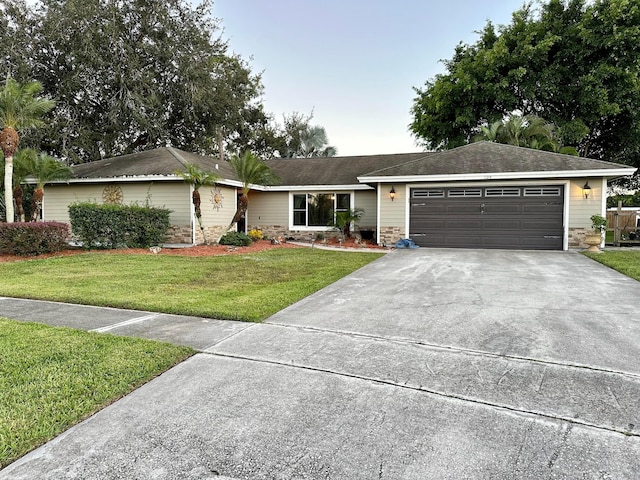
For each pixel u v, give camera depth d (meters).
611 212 18.36
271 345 3.87
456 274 7.91
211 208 14.05
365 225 15.98
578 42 18.69
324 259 10.39
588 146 21.89
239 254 11.58
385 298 5.90
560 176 11.80
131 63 19.52
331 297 6.01
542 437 2.34
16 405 2.66
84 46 18.84
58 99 19.83
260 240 15.52
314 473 2.04
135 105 19.86
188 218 13.23
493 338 4.04
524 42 19.06
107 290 6.38
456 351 3.70
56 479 1.99
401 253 11.73
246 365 3.39
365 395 2.86
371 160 18.36
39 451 2.22
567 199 12.09
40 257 10.43
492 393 2.88
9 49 18.14
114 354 3.56
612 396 2.82
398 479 1.99
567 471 2.04
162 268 8.76
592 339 3.97
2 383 2.98
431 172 13.06
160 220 12.52
